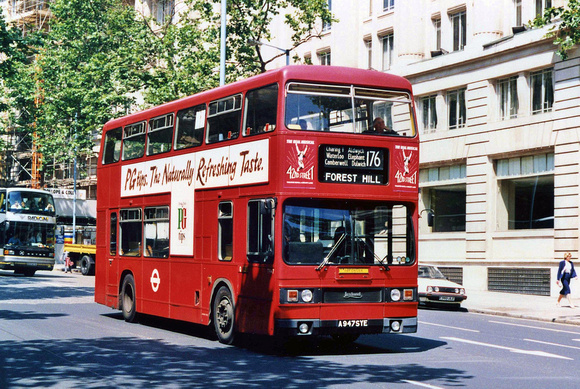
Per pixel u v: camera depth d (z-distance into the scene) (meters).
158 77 38.41
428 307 27.47
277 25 47.59
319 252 13.27
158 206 17.81
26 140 81.88
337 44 43.03
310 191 13.29
